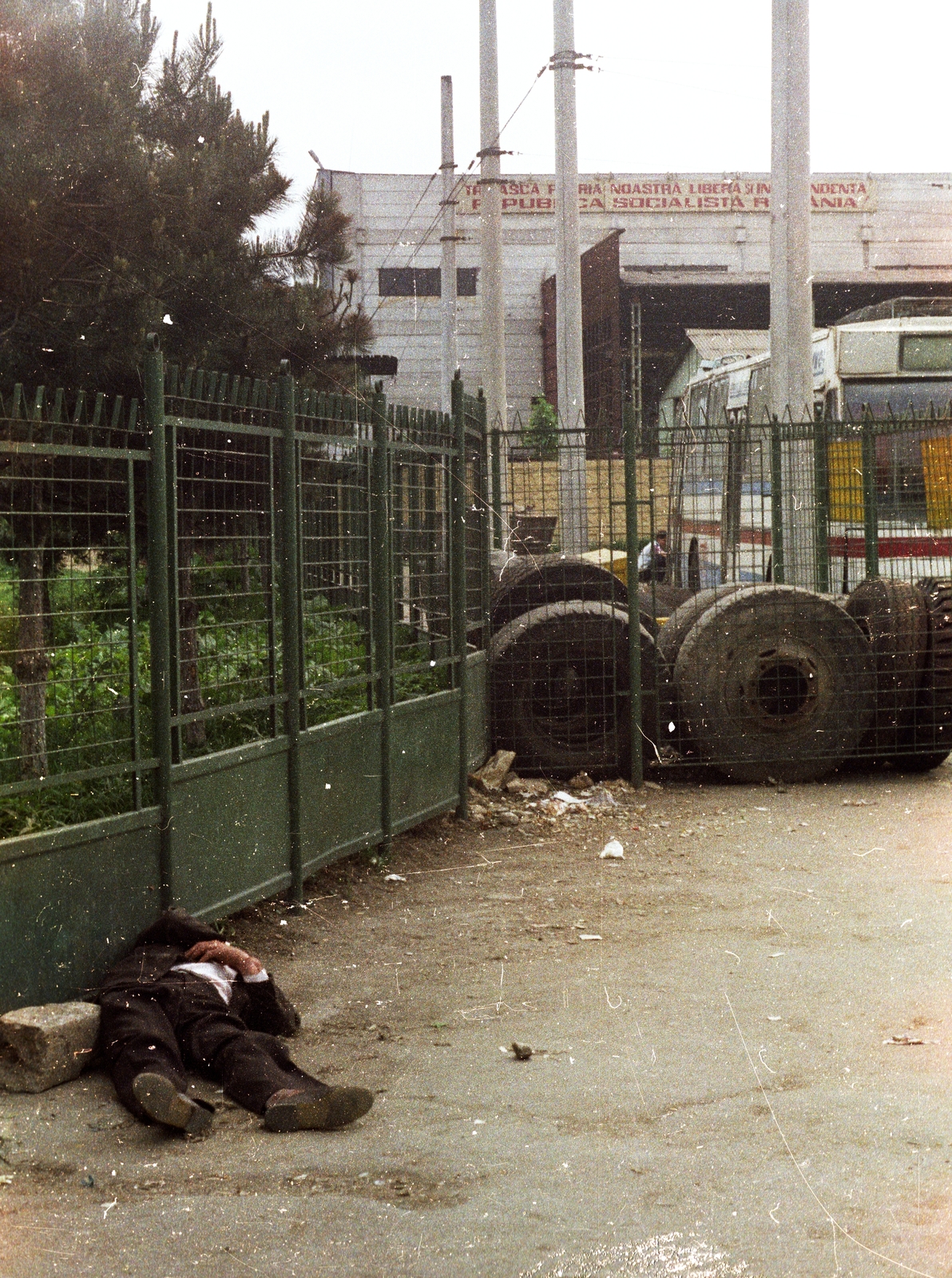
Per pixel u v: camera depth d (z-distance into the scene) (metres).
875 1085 4.52
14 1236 3.58
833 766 10.31
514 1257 3.42
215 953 5.12
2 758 5.57
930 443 11.84
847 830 8.67
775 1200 3.70
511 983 5.73
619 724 10.23
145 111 12.18
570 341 20.05
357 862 7.73
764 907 6.86
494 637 10.48
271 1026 5.10
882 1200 3.69
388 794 7.85
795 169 14.12
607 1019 5.25
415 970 5.95
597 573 10.97
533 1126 4.25
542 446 10.70
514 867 7.85
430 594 8.67
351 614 7.59
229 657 6.49
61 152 8.98
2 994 4.90
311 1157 4.06
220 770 6.14
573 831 8.75
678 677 10.23
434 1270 3.37
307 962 6.09
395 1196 3.78
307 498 7.13
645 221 44.25
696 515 12.32
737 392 18.00
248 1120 4.36
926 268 42.53
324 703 7.50
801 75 14.12
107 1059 4.71
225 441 6.39
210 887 6.09
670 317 39.03
